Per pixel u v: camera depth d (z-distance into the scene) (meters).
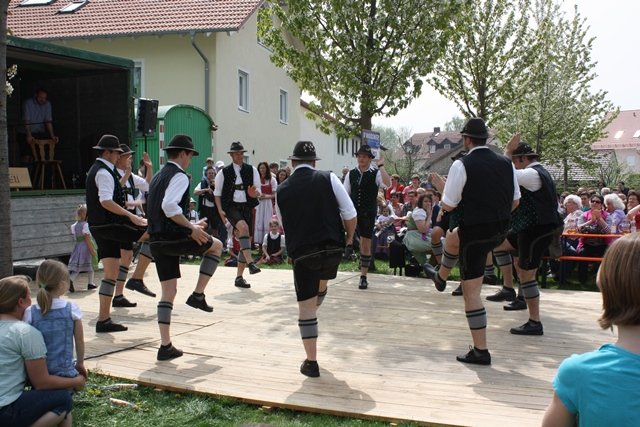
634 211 9.88
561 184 37.25
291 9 10.53
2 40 4.37
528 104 23.42
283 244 11.70
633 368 1.55
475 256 4.54
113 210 5.41
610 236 8.79
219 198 7.88
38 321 3.33
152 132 11.36
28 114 11.84
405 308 6.62
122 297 6.80
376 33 10.55
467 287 4.62
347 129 10.96
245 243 7.80
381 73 10.52
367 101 10.48
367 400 3.90
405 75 10.33
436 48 10.34
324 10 10.39
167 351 4.78
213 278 8.65
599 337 5.44
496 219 4.47
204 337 5.46
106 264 5.63
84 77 11.99
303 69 10.77
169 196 4.65
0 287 3.22
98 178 5.49
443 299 7.11
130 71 11.46
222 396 4.01
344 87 10.59
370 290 7.68
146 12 17.59
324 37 10.59
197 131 14.93
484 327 4.61
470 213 4.46
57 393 3.17
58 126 12.49
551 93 23.41
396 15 10.17
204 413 3.78
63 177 12.59
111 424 3.63
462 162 4.52
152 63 17.38
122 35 16.61
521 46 16.75
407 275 9.26
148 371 4.49
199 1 17.75
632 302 1.56
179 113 14.20
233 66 18.30
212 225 12.73
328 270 4.44
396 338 5.41
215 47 17.02
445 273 5.29
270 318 6.17
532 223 5.33
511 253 7.05
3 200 4.41
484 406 3.78
